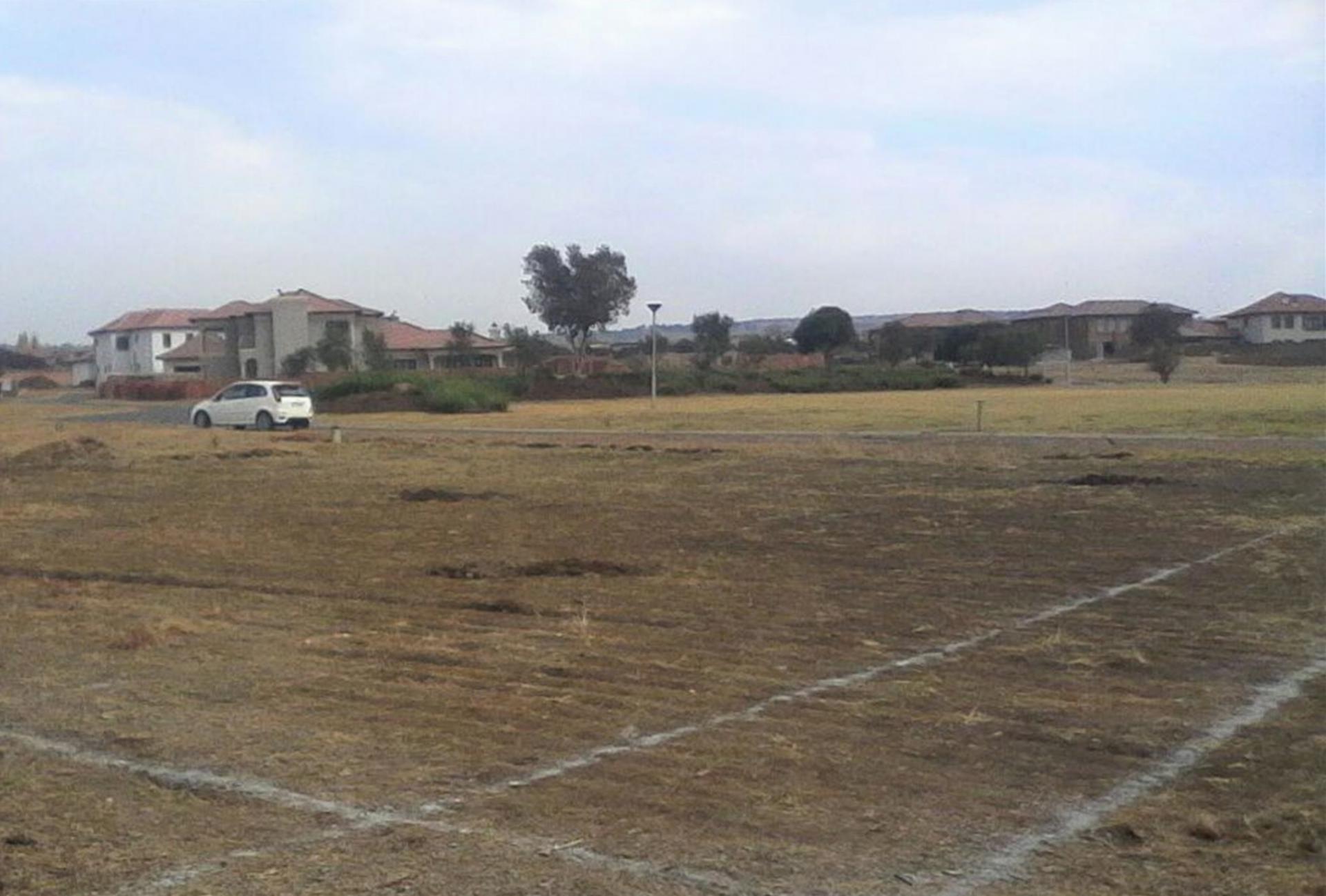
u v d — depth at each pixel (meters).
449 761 7.91
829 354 109.62
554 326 101.19
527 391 75.69
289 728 8.69
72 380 131.62
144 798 7.30
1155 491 22.72
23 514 21.61
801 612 12.47
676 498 23.06
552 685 9.78
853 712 8.91
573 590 13.83
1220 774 7.57
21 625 12.21
